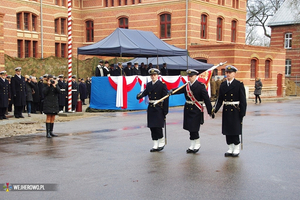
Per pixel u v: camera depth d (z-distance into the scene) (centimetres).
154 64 2692
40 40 3228
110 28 3444
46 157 863
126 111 1945
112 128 1313
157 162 816
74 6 3534
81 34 3606
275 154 898
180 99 2277
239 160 835
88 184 659
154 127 913
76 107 1831
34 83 1816
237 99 861
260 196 598
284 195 604
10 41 2981
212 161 826
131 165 790
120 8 3378
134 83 1988
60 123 1460
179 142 1047
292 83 4125
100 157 863
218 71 3019
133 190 627
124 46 1986
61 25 3447
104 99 1967
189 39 3097
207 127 1340
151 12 3238
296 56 4394
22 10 3067
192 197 593
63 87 1875
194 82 899
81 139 1095
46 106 1119
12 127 1338
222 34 3438
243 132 1227
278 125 1395
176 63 2684
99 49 2009
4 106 1539
